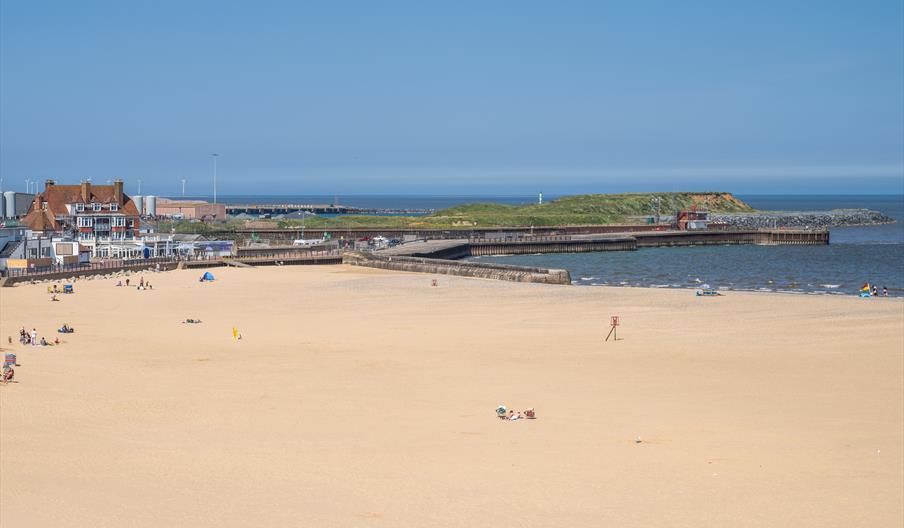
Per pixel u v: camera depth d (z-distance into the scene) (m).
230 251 164.50
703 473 33.12
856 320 75.62
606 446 37.12
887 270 150.38
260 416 42.78
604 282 131.25
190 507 28.73
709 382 51.84
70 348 64.12
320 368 56.66
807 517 28.41
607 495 30.55
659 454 35.81
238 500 29.59
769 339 67.31
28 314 84.88
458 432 39.69
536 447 37.00
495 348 64.88
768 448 36.78
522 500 29.94
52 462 33.75
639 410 44.34
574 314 83.44
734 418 42.50
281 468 33.62
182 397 47.00
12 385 48.50
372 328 75.81
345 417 42.69
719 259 178.75
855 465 34.25
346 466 33.97
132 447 36.47
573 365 57.78
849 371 54.88
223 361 59.31
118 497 29.64
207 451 36.06
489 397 47.69
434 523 27.56
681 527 27.45
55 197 172.25
